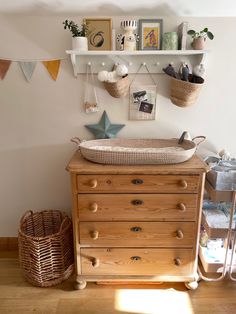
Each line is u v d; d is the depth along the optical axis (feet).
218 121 5.99
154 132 6.07
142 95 5.78
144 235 5.11
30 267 5.46
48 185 6.45
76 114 5.96
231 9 5.26
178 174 4.73
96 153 4.80
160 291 5.47
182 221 5.02
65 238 5.58
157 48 5.42
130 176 4.75
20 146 6.17
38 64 5.65
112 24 5.43
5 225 6.75
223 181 4.83
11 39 5.51
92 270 5.39
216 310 5.03
